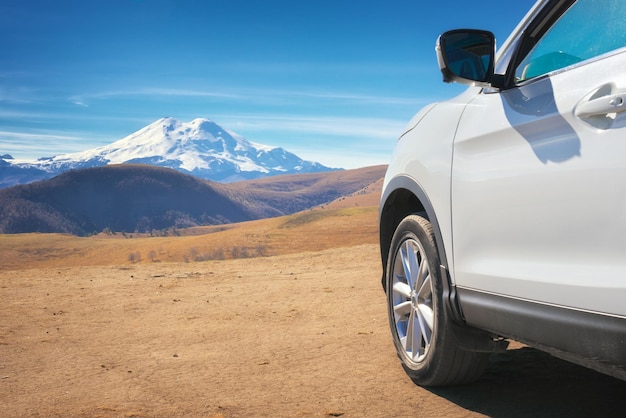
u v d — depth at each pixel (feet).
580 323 5.96
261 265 35.81
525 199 6.86
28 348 14.16
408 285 10.07
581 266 5.99
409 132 10.37
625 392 8.75
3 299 23.24
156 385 10.63
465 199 8.09
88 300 22.43
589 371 9.91
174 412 9.05
